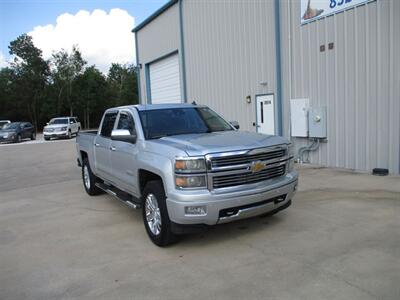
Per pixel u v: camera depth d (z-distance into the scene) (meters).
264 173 4.86
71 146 22.81
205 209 4.42
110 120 7.14
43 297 3.81
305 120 10.20
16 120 56.25
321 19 9.70
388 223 5.27
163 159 4.73
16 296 3.87
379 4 8.34
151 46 20.12
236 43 13.04
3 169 14.06
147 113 6.04
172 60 18.20
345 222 5.43
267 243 4.81
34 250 5.18
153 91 20.88
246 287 3.72
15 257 4.96
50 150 20.86
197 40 15.38
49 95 55.38
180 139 5.19
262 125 12.23
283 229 5.29
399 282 3.62
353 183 7.78
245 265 4.22
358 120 9.07
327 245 4.62
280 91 11.23
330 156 9.89
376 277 3.74
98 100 60.19
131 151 5.66
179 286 3.85
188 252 4.71
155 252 4.80
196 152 4.50
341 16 9.19
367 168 8.98
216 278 3.96
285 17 10.79
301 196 7.05
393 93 8.30
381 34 8.38
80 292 3.87
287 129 11.20
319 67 9.91
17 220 6.82
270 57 11.59
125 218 6.46
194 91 16.00
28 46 53.31
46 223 6.48
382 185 7.42
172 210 4.51
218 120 6.54
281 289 3.62
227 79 13.73
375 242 4.62
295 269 4.03
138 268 4.35
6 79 54.59
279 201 5.06
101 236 5.57
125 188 6.17
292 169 5.40
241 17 12.67
